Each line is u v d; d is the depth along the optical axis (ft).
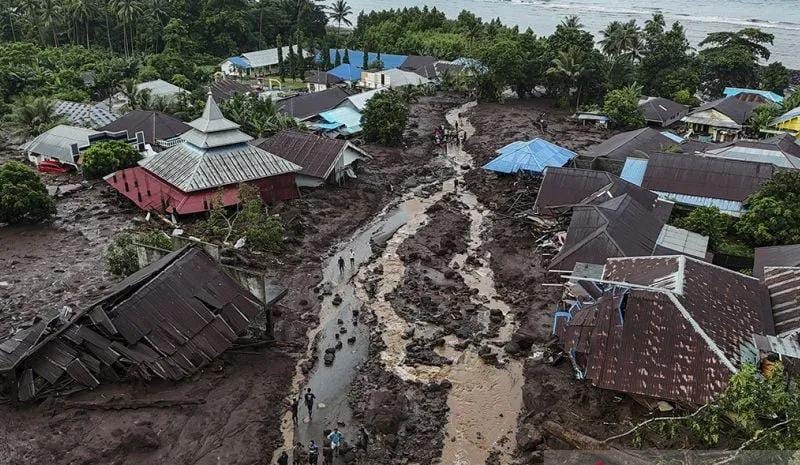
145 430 116.47
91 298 161.17
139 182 228.63
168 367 128.36
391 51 552.41
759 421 95.09
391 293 174.91
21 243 194.80
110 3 498.69
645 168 231.09
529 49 407.85
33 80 373.20
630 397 122.72
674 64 410.11
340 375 140.56
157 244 168.25
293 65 499.92
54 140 274.36
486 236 212.64
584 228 182.29
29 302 160.15
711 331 119.14
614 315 125.29
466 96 439.22
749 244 185.26
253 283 144.25
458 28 587.27
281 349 147.64
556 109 391.24
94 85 395.96
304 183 244.01
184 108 334.85
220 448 116.57
